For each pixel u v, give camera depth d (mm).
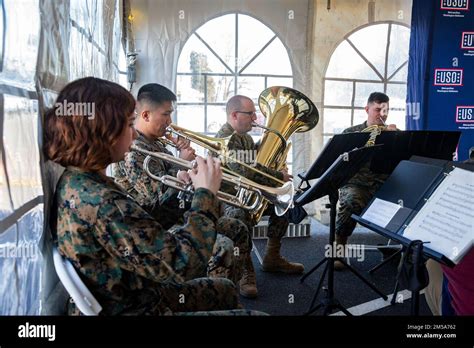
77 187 989
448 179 1355
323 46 3861
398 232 1374
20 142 1055
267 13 3773
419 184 1443
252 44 3814
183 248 1014
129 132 1103
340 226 2750
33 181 1143
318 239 3453
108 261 996
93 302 944
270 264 2721
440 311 1713
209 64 3797
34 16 1164
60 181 1036
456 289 1405
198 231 1061
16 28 1036
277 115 2551
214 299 1328
